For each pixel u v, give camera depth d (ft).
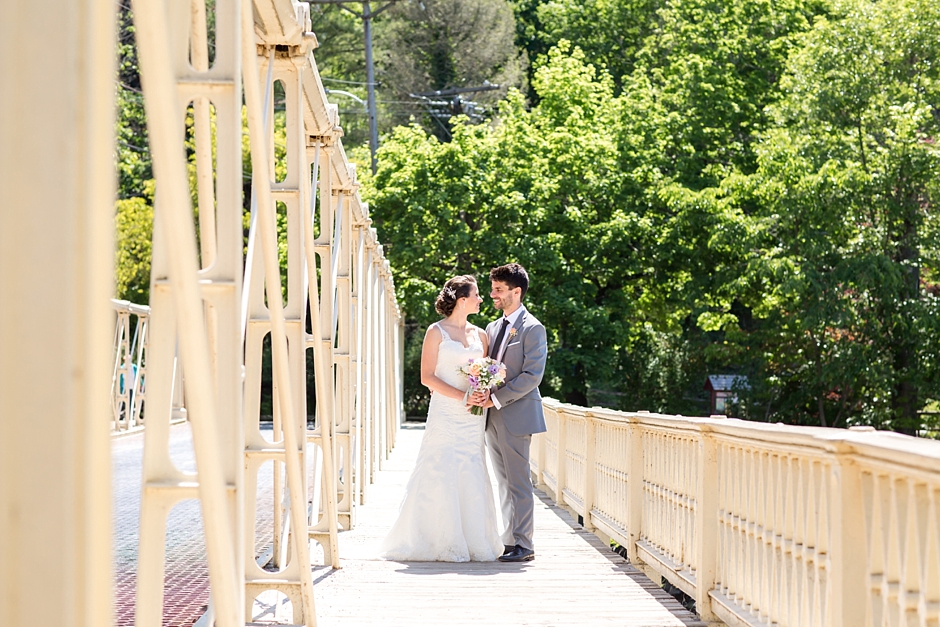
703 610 15.66
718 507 15.78
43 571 4.78
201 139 11.22
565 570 20.70
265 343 122.01
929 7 79.56
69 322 4.84
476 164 96.02
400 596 17.78
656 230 94.48
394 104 152.35
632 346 103.55
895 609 8.93
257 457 15.17
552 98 105.40
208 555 8.02
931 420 82.33
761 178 84.79
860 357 76.69
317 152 20.22
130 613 16.21
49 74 4.80
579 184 95.91
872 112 79.10
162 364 9.28
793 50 95.91
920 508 8.39
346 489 26.32
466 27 158.81
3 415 4.78
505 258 92.17
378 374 43.75
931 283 86.12
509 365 22.21
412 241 92.48
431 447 22.00
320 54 151.84
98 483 5.55
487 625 15.52
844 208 77.30
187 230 7.14
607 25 143.23
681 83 105.29
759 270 79.46
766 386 89.30
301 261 15.83
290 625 14.90
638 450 21.45
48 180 4.80
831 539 9.96
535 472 40.68
